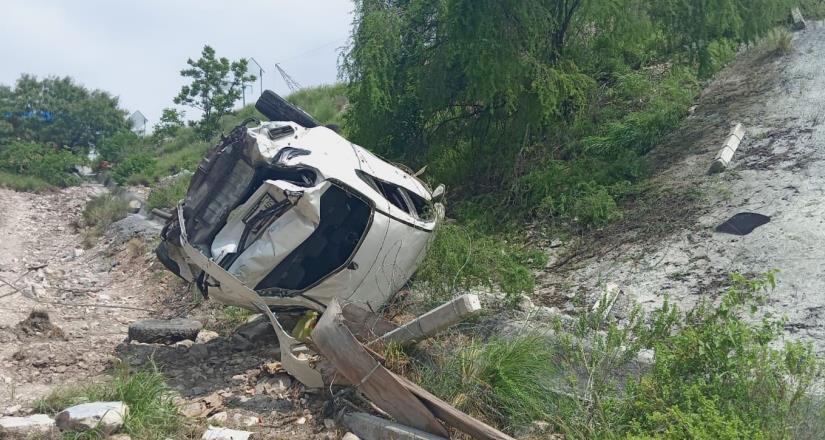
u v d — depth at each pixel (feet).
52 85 118.83
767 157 27.86
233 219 21.40
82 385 19.07
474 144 37.19
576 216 29.30
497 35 32.27
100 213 49.90
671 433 13.14
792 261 21.44
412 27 37.78
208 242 21.72
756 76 35.70
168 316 28.71
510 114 34.83
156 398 17.35
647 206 28.07
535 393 16.55
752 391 14.19
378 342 18.45
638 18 34.55
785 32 37.81
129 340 23.97
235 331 25.17
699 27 34.42
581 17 35.42
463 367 17.25
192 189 22.49
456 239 25.05
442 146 37.60
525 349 17.44
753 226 23.90
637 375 16.92
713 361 14.89
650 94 36.42
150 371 20.66
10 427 15.42
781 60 36.32
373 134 37.96
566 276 25.67
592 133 34.91
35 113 114.01
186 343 23.77
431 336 18.20
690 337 15.33
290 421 17.42
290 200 20.24
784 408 13.57
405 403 16.10
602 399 15.52
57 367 21.31
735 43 37.70
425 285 23.81
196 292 29.43
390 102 37.42
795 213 23.67
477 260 24.72
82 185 77.87
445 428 15.64
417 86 36.19
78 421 15.46
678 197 27.66
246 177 21.65
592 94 36.76
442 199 28.25
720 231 24.41
